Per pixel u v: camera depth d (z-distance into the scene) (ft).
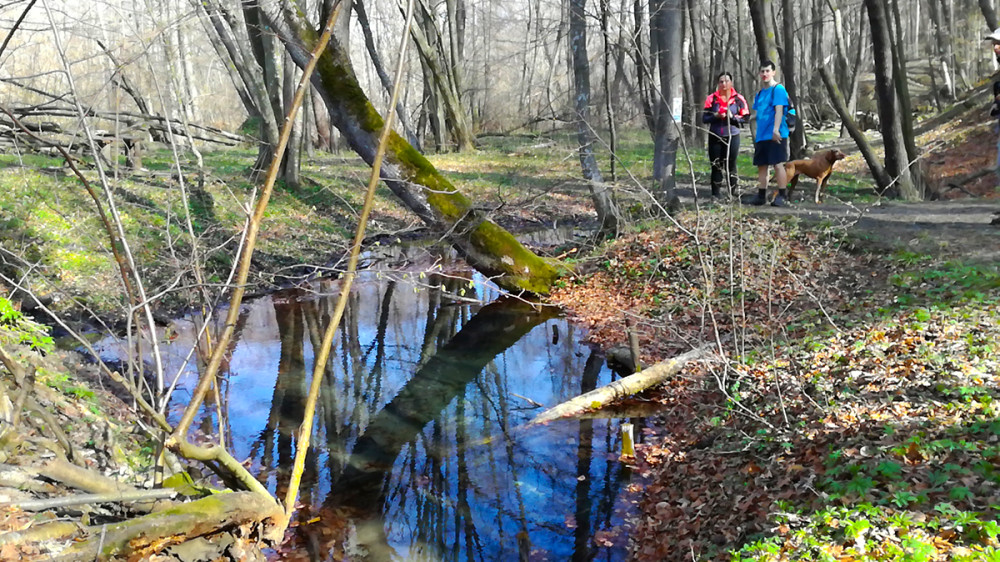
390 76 80.33
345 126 34.01
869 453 14.17
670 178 39.32
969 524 11.25
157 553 12.67
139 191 43.60
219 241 41.16
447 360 29.45
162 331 30.81
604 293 34.17
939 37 105.40
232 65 53.06
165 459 16.16
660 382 23.79
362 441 22.15
